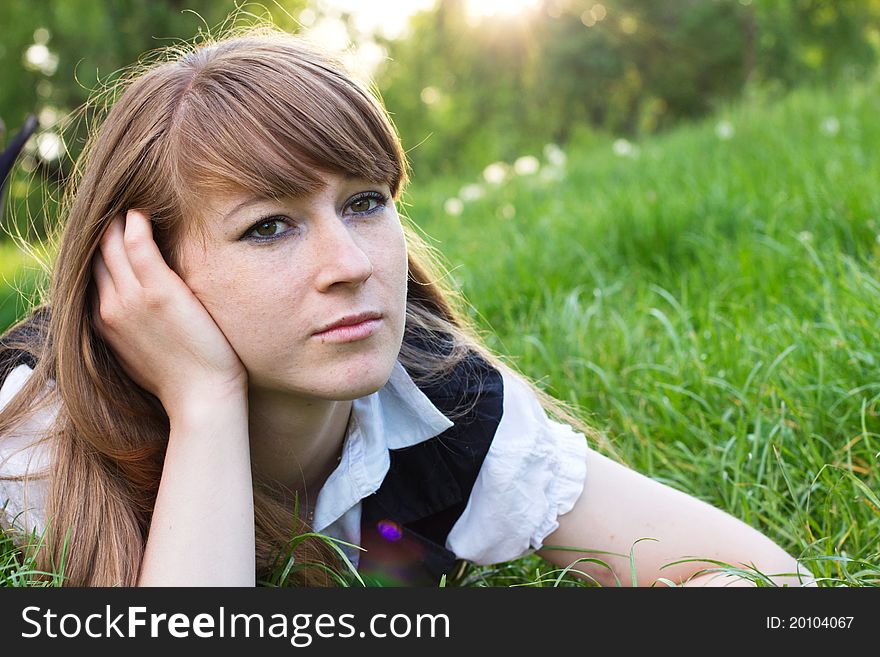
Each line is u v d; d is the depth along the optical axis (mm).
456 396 1658
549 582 1793
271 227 1310
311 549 1589
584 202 4969
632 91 24109
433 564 1661
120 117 1424
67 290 1465
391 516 1629
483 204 5980
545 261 3705
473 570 1851
